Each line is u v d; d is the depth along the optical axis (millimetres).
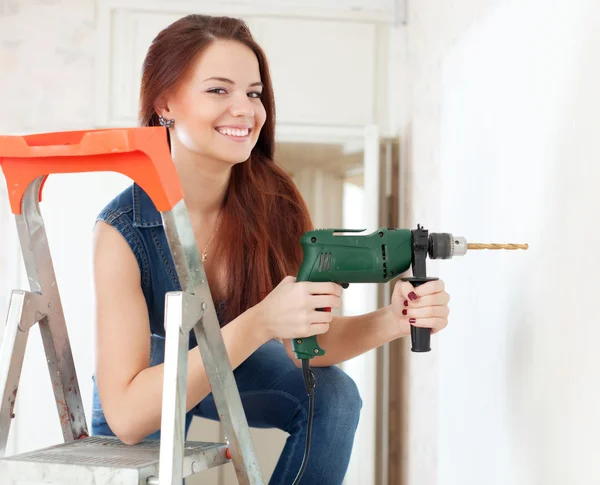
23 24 3326
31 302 1261
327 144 3330
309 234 1313
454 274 1859
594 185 1069
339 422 1599
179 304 1050
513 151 1438
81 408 1390
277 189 1709
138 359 1309
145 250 1453
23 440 2924
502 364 1473
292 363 1668
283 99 3270
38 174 1179
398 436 3072
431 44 2537
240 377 1665
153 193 1075
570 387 1148
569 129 1164
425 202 2582
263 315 1282
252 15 3270
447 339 1930
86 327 2979
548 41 1263
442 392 1990
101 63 3270
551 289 1227
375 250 1295
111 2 3270
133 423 1253
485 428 1584
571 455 1144
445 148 2035
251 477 1209
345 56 3289
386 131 3275
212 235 1643
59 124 3287
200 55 1444
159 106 1521
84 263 3002
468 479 1718
